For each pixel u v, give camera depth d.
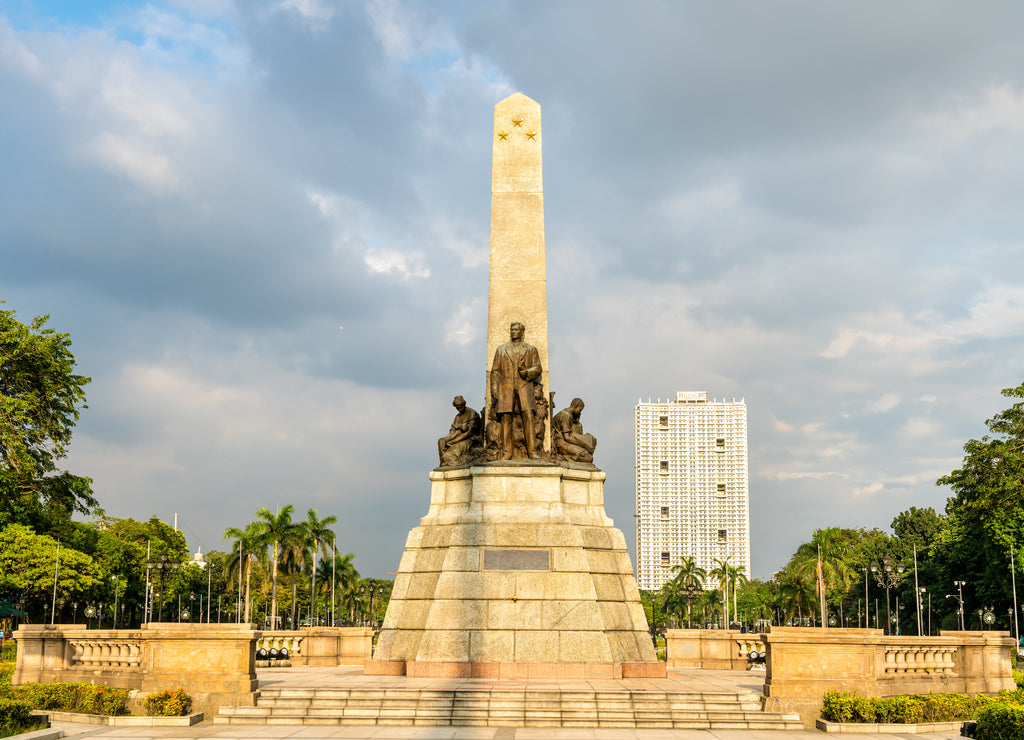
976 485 63.38
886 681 21.55
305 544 83.62
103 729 19.56
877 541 123.75
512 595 24.83
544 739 17.94
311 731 18.97
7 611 87.25
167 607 114.75
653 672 25.17
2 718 18.02
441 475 27.25
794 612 115.38
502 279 28.83
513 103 30.08
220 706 21.08
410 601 25.95
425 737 18.09
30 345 47.84
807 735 19.19
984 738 17.98
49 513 70.19
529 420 26.97
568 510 26.55
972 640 23.27
